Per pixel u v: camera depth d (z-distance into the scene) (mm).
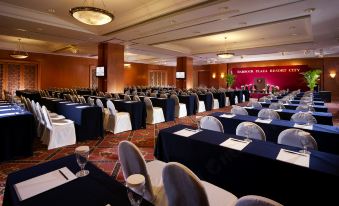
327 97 13180
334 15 5418
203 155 2404
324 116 4285
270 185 1939
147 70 20625
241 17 5809
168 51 11883
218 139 2486
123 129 5562
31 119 3754
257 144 2322
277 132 3406
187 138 2547
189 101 8281
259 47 9992
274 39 9461
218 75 19875
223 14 5598
